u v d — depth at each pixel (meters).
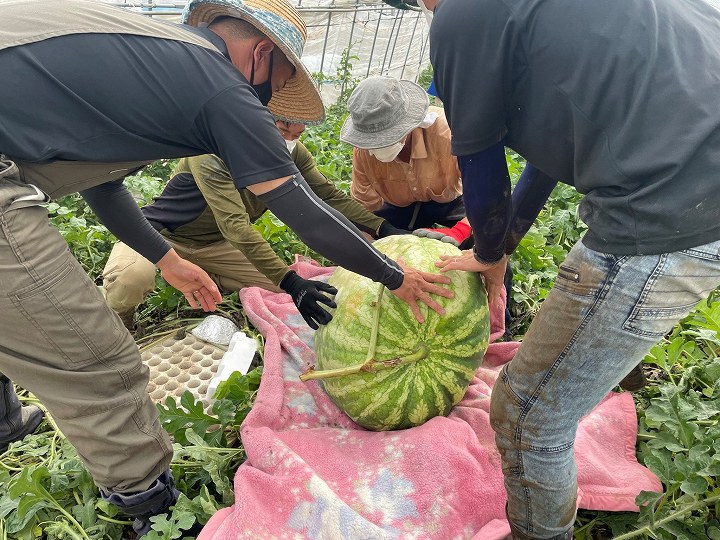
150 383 2.77
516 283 3.27
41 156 1.54
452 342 2.16
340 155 5.16
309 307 2.33
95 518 2.06
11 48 1.49
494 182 1.61
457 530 1.87
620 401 2.39
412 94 2.79
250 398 2.53
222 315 3.25
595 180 1.34
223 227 2.55
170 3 6.80
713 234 1.25
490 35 1.31
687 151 1.19
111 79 1.52
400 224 3.45
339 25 9.42
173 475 2.18
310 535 1.81
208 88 1.55
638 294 1.32
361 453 2.17
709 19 1.37
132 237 2.20
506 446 1.62
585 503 1.98
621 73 1.23
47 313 1.59
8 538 2.06
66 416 1.71
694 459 1.95
